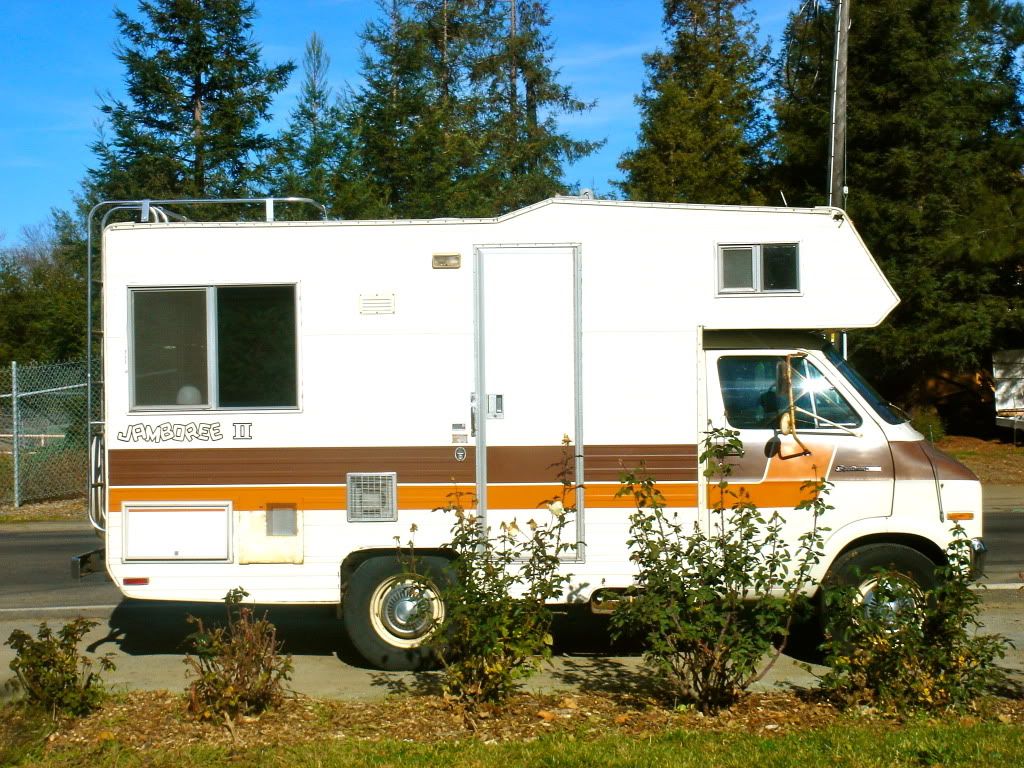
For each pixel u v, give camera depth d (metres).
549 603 7.19
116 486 7.18
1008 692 6.36
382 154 24.22
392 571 7.15
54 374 18.56
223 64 23.73
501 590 5.99
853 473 7.10
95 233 23.53
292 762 5.09
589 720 5.80
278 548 7.16
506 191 28.16
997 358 25.17
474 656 5.96
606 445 7.17
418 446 7.18
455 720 5.82
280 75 24.58
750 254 7.23
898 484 7.07
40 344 33.19
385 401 7.20
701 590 5.72
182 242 7.25
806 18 22.86
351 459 7.18
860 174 23.70
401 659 7.12
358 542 7.16
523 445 7.17
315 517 7.17
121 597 10.09
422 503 7.17
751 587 6.20
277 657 6.19
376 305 7.22
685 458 7.17
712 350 7.27
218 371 7.22
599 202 7.22
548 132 32.16
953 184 23.42
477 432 7.18
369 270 7.23
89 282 7.52
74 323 27.72
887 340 23.39
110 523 7.19
